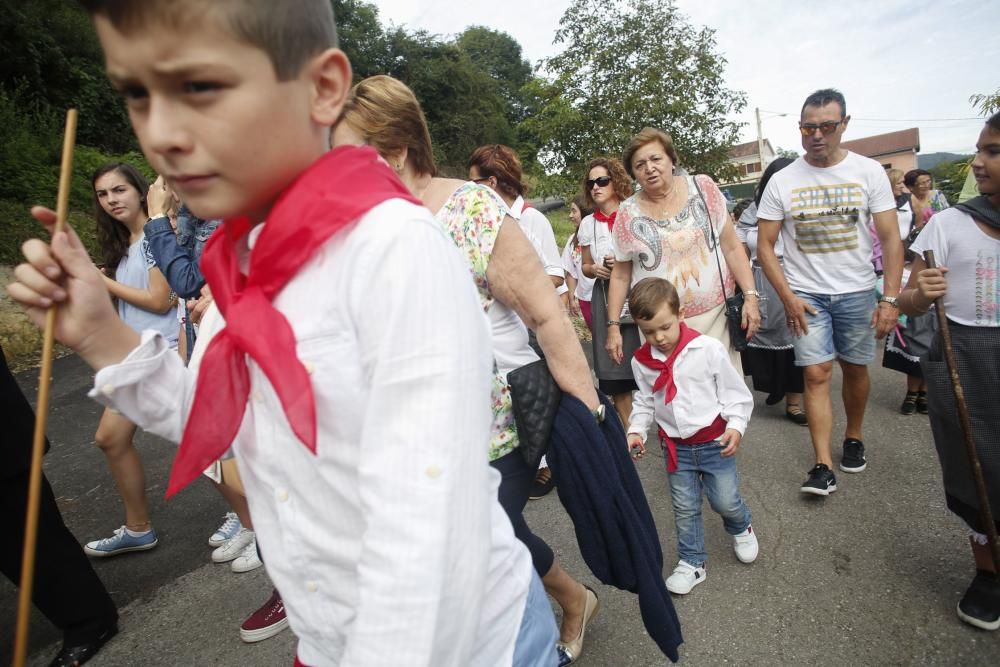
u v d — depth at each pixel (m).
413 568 0.72
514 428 1.83
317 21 0.77
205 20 0.67
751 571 2.82
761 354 4.48
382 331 0.75
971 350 2.27
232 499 2.53
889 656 2.26
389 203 0.79
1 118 11.34
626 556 1.82
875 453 3.92
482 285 1.81
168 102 0.71
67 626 2.45
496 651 0.98
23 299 0.92
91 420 5.27
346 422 0.80
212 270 0.90
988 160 2.20
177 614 2.73
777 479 3.68
